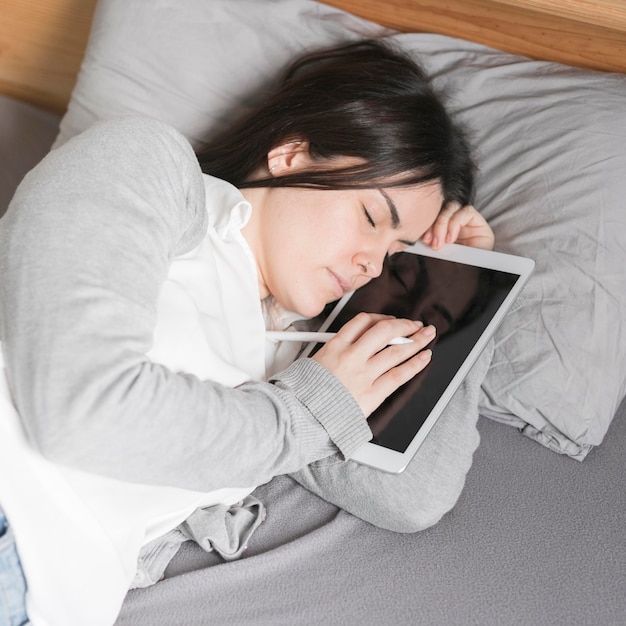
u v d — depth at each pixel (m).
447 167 1.14
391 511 1.00
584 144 1.23
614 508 1.07
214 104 1.37
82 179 0.85
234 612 0.90
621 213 1.19
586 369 1.15
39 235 0.81
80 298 0.78
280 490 1.08
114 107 1.40
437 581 0.96
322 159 1.11
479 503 1.07
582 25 1.32
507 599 0.94
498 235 1.24
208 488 0.86
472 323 1.11
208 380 0.91
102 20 1.43
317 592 0.93
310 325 1.19
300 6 1.39
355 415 0.96
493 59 1.36
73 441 0.76
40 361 0.76
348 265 1.08
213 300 1.02
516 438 1.18
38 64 1.71
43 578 0.82
